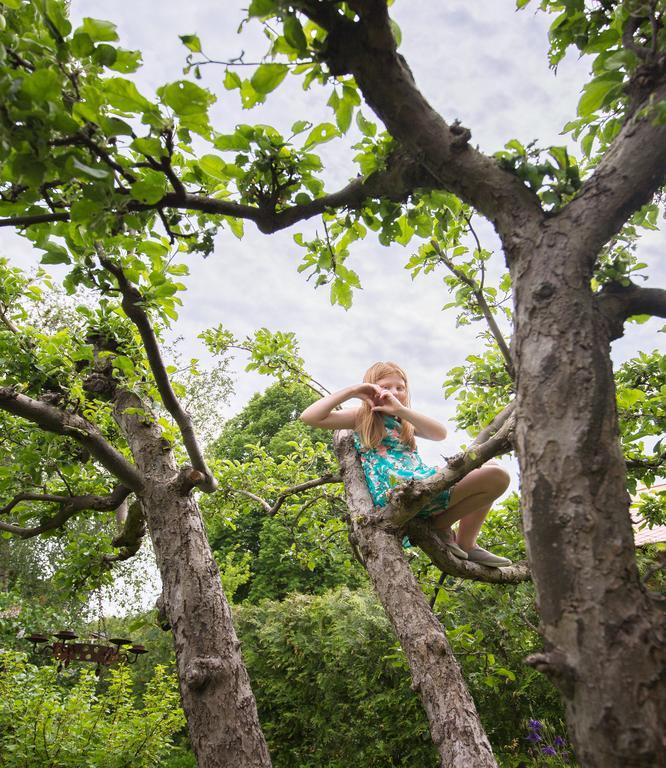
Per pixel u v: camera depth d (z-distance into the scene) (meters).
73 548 4.47
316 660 8.57
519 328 1.30
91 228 1.51
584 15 1.79
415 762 6.66
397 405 2.55
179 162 1.94
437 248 2.71
